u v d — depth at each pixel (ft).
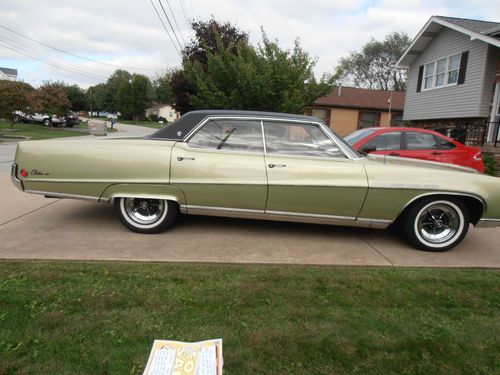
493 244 14.67
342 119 86.07
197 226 15.02
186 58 56.39
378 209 13.28
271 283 10.12
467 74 48.06
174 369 6.71
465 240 15.10
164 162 13.16
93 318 8.12
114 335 7.59
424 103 58.08
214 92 45.60
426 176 13.16
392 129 22.89
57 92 110.93
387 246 13.76
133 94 251.39
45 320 7.97
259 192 13.21
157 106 299.58
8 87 81.35
